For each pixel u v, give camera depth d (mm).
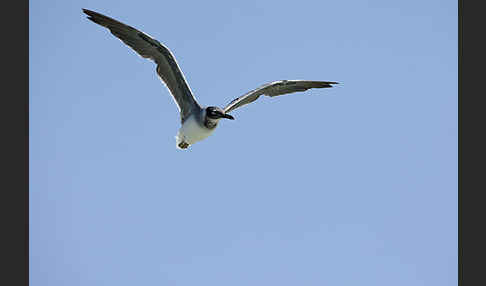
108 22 14141
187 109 15445
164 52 14477
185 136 15508
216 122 15273
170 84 15141
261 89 16500
